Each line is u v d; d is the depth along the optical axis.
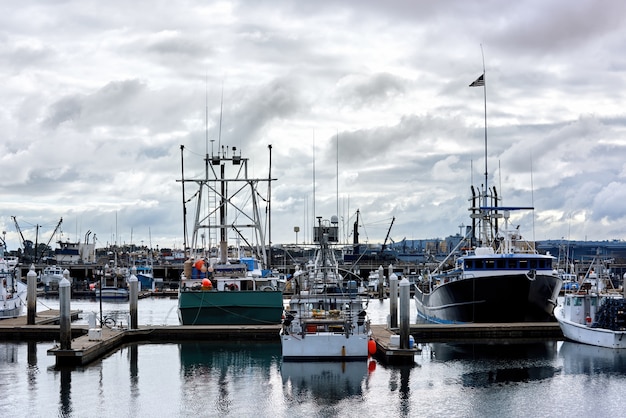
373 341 47.69
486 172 68.94
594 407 35.91
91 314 51.53
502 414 34.78
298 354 45.16
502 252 67.69
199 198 68.81
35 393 38.75
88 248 194.50
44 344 55.44
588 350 51.28
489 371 43.81
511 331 57.44
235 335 55.31
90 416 34.69
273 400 37.16
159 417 34.44
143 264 179.38
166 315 83.50
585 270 121.06
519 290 59.59
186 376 42.66
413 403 36.56
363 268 154.38
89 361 46.88
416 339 56.62
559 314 57.75
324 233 52.59
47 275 142.88
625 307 52.50
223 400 37.25
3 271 72.38
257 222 69.38
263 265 69.75
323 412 35.06
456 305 64.12
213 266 62.59
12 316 70.44
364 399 37.28
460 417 34.31
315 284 50.69
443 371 43.72
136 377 42.41
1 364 46.28
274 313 57.69
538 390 39.16
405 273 148.12
